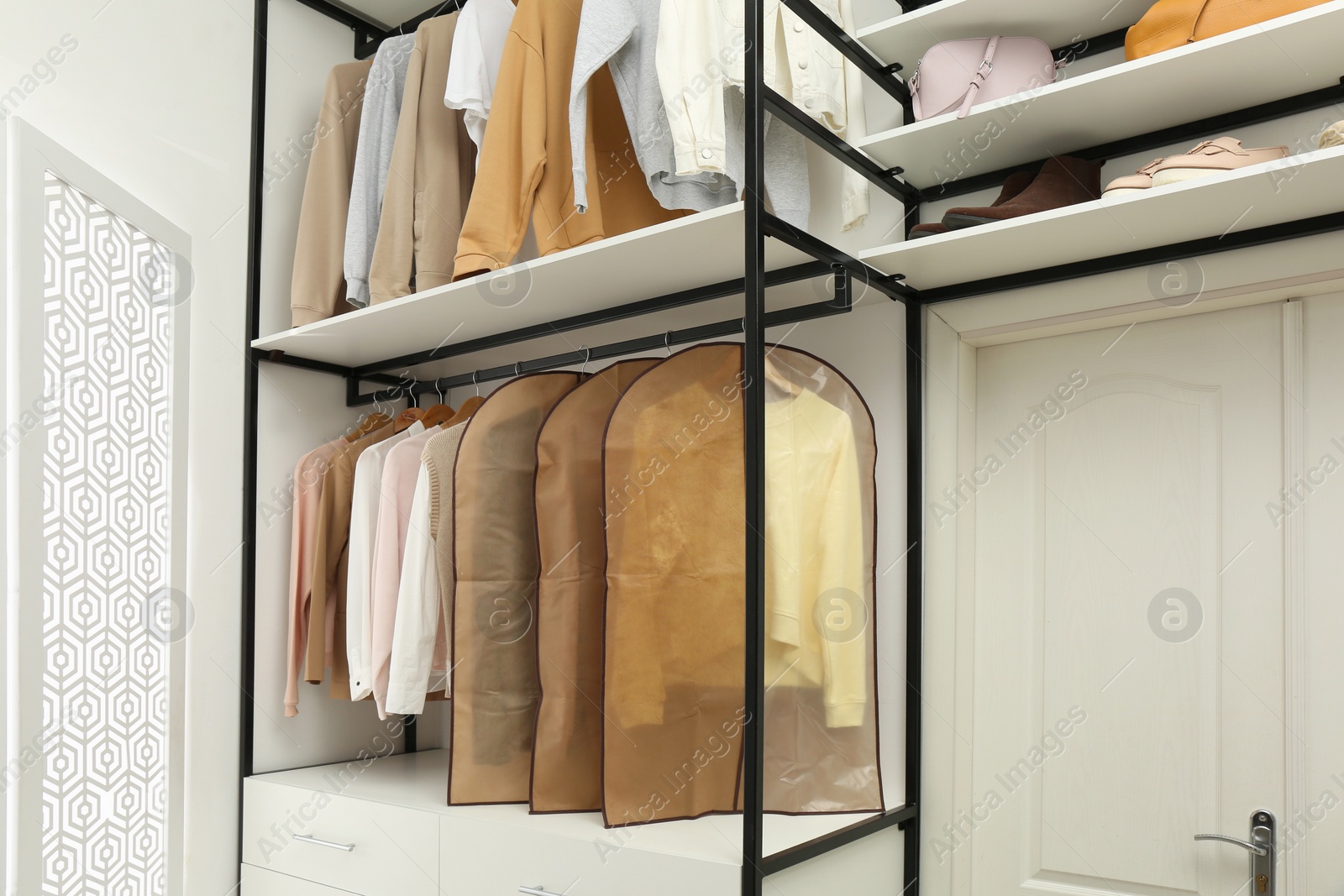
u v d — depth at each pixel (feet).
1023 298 5.88
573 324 6.81
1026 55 5.32
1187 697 5.46
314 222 7.31
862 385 6.51
